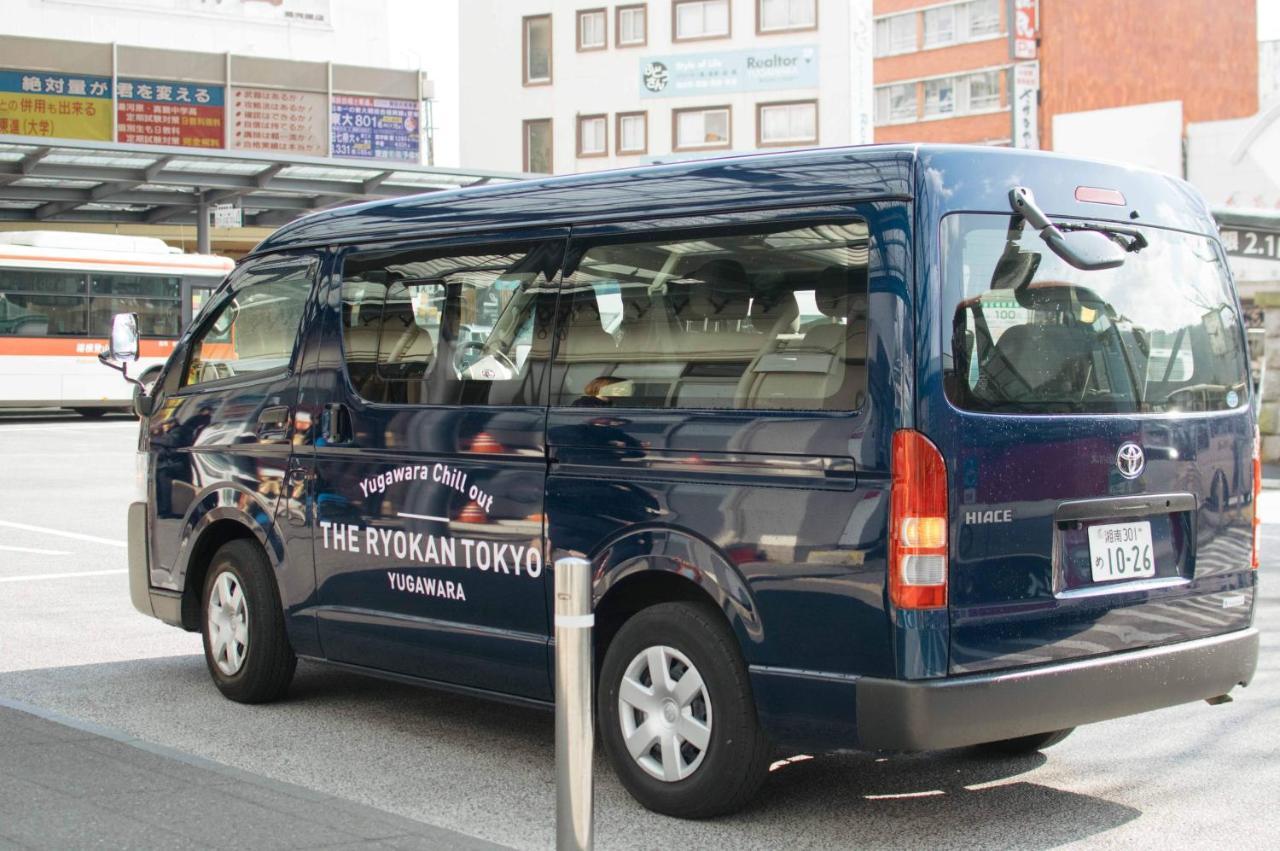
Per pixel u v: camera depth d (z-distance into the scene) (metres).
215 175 30.61
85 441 24.64
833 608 4.77
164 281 31.03
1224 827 5.19
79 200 31.39
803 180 4.98
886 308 4.71
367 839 4.63
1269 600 10.01
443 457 5.96
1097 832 5.12
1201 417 5.46
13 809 4.91
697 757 5.15
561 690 3.86
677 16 62.09
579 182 5.67
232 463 6.92
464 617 5.88
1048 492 4.91
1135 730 6.61
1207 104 67.31
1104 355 5.17
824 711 4.79
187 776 5.32
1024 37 64.00
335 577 6.43
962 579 4.70
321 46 56.69
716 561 5.04
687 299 5.25
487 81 65.25
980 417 4.76
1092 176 5.26
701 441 5.11
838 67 60.22
